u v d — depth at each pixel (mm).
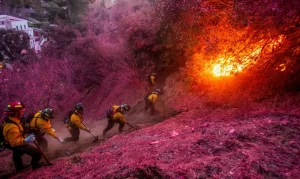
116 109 7051
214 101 6859
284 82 5609
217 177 2477
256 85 6219
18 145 4047
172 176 2604
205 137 3709
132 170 2863
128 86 16266
